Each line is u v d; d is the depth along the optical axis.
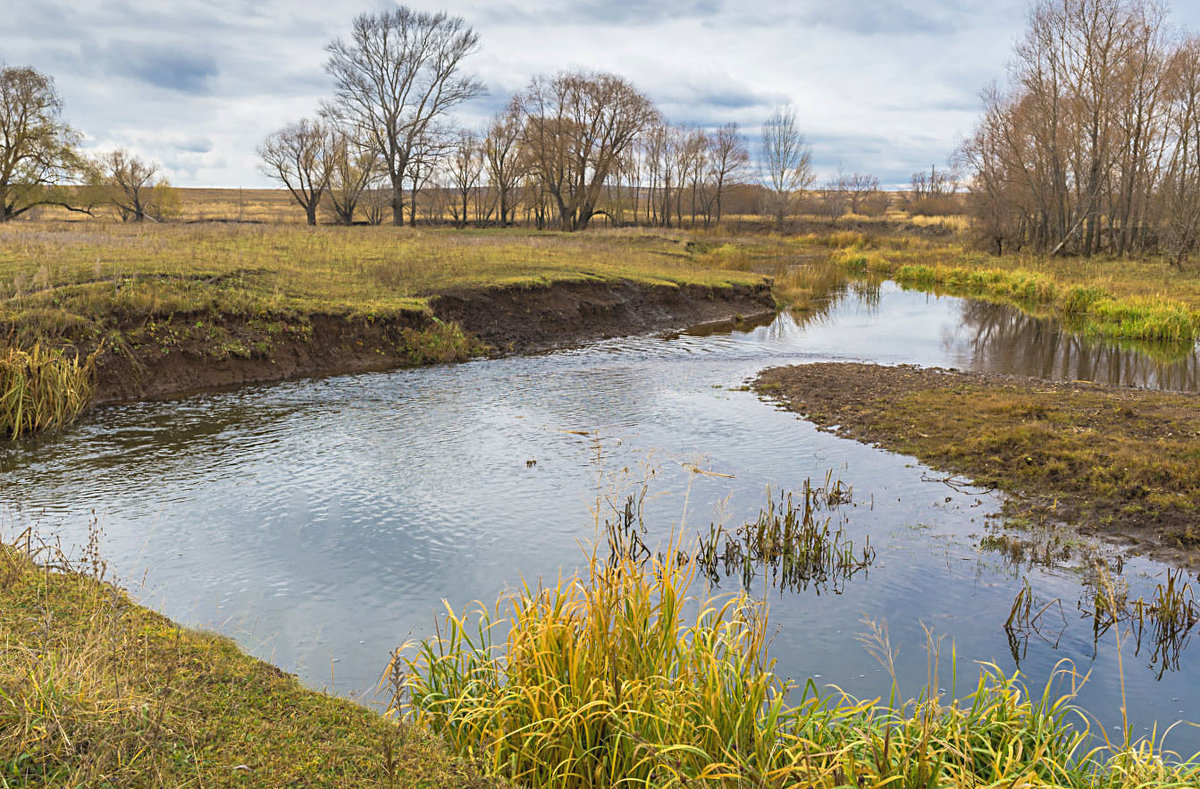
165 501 8.94
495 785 3.80
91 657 4.46
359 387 15.24
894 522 8.55
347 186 64.25
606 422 12.70
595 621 4.45
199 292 16.50
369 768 3.84
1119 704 5.30
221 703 4.37
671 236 48.41
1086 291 27.34
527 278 22.50
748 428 12.34
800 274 36.16
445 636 6.03
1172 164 42.53
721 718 4.11
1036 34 42.72
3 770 3.41
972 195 53.31
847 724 4.38
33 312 13.76
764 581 7.11
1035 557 7.60
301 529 8.20
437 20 56.81
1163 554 7.63
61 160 52.59
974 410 12.65
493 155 69.12
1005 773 3.74
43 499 8.91
